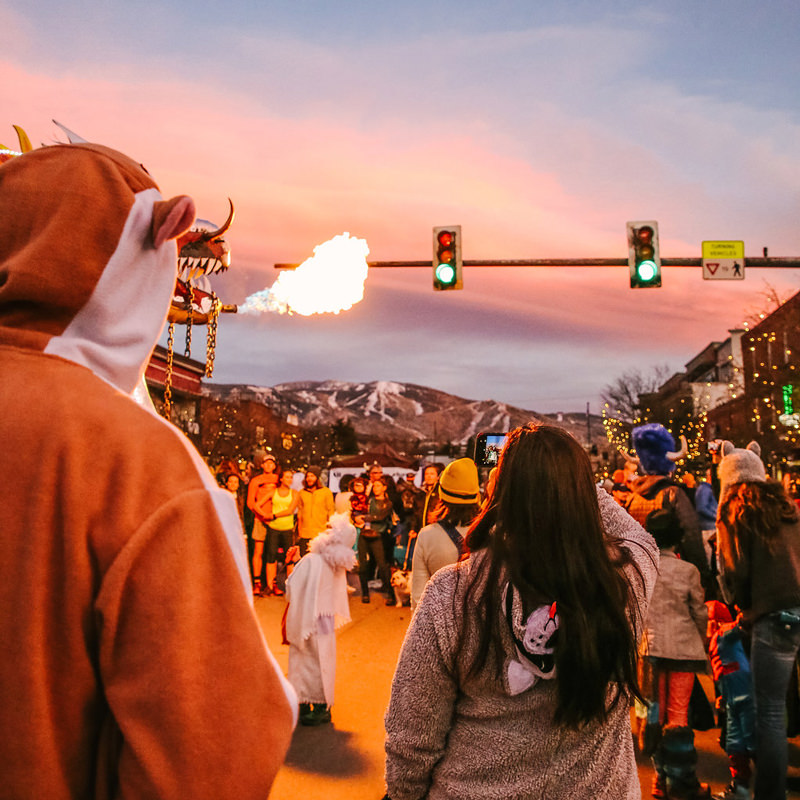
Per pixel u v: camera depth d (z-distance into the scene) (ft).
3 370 3.24
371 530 34.35
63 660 2.93
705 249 36.35
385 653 23.79
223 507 3.27
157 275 3.74
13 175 3.59
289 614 17.42
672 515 13.25
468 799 5.27
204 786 2.81
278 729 3.09
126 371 3.65
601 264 37.86
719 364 184.55
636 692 5.49
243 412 161.07
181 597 2.95
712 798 13.02
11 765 2.82
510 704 5.34
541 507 5.44
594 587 5.33
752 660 12.13
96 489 3.04
